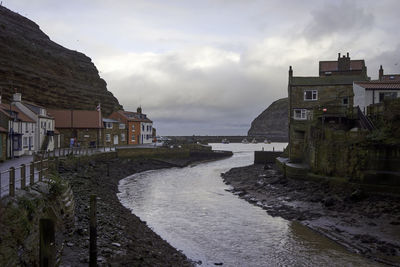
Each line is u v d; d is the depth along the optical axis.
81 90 102.81
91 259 12.46
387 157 25.42
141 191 36.66
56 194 15.37
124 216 23.56
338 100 47.19
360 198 25.14
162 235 21.34
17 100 45.25
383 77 55.22
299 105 48.81
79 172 37.62
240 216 25.84
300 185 32.81
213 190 37.53
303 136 42.47
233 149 148.00
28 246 10.97
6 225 9.88
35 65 97.38
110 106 110.44
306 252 18.27
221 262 16.94
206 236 21.17
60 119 63.75
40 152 41.16
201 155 79.31
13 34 101.81
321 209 25.59
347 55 57.78
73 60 125.94
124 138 79.94
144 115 93.81
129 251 15.38
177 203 30.61
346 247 18.69
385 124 27.89
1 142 31.81
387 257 16.92
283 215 25.61
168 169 59.50
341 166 28.88
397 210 22.09
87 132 63.91
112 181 40.97
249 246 19.31
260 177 42.19
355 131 28.98
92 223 12.51
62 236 14.47
